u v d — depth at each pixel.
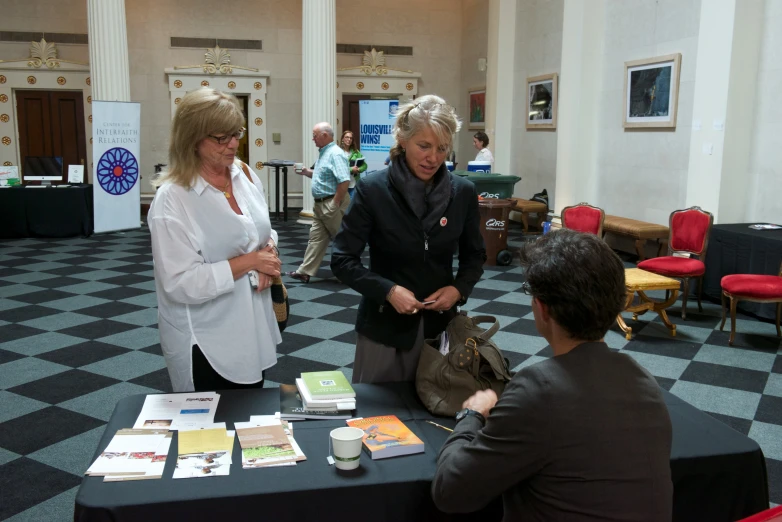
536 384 1.33
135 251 9.05
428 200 2.26
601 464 1.28
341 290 6.78
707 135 6.84
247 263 2.19
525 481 1.37
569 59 8.95
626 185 8.57
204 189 2.13
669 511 1.32
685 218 6.20
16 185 10.12
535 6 10.66
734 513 1.84
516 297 6.57
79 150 12.66
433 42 13.85
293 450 1.77
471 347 2.05
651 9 7.91
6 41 12.16
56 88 12.38
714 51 6.69
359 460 1.71
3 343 5.00
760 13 6.46
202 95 2.07
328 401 2.03
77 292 6.66
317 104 11.19
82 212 10.17
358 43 13.54
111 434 1.85
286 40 13.11
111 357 4.70
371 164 10.55
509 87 11.61
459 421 1.64
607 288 1.34
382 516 1.64
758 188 6.64
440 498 1.45
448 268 2.41
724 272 6.20
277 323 2.51
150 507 1.51
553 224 9.25
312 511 1.59
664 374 4.45
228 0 12.80
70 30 12.34
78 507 1.51
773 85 6.40
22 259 8.38
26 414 3.71
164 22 12.64
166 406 2.03
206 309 2.20
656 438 1.33
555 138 10.27
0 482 2.96
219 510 1.54
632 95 8.31
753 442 1.88
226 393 2.16
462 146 14.07
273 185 13.46
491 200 8.10
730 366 4.61
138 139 10.05
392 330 2.34
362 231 2.30
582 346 1.38
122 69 10.59
